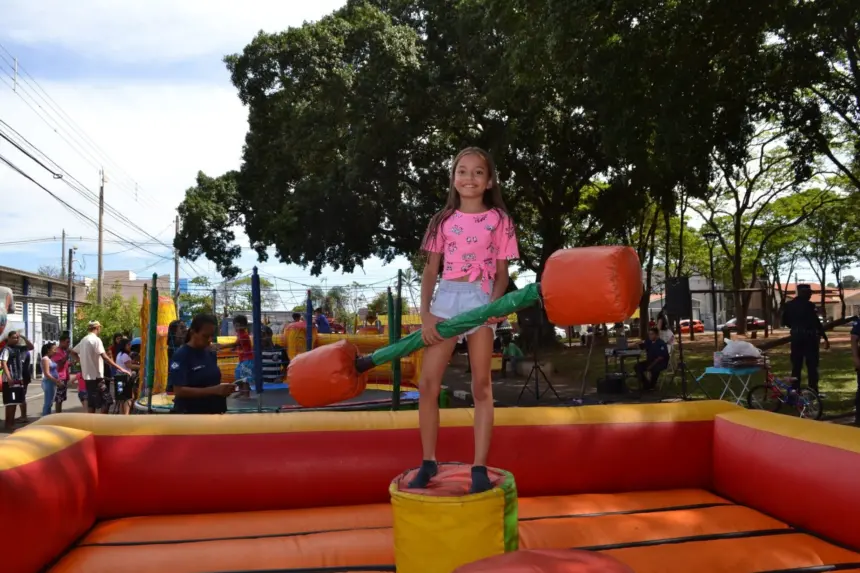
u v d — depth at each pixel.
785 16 11.24
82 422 4.60
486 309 2.86
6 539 3.20
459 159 3.12
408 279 18.22
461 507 2.78
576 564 1.53
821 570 3.58
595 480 4.96
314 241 23.94
